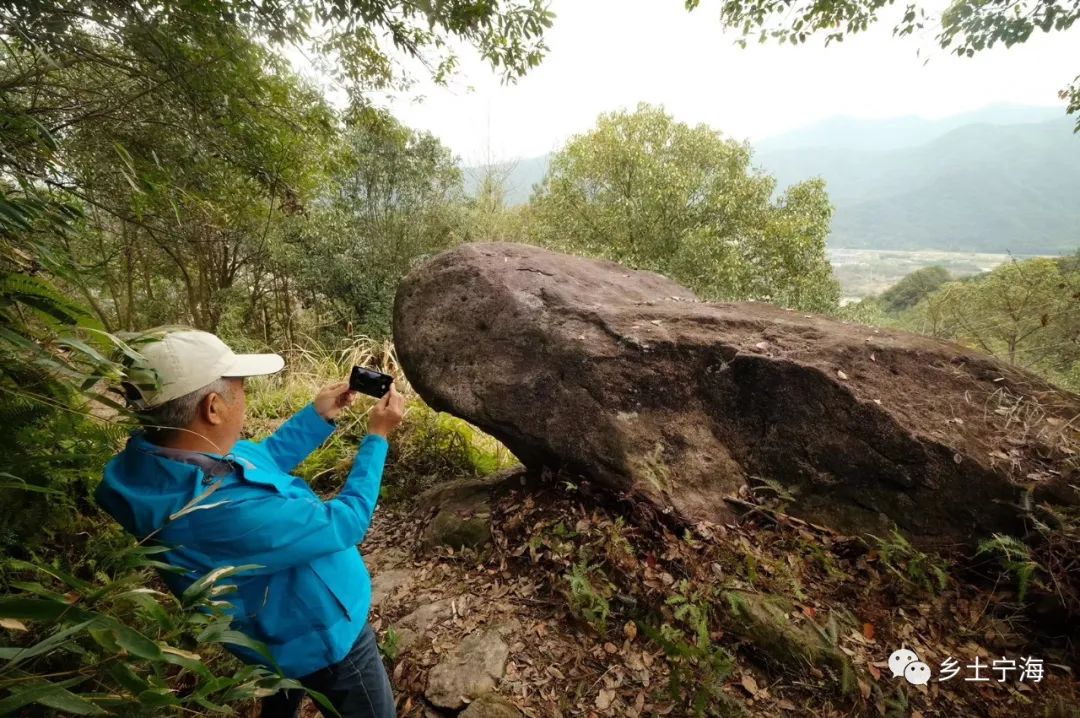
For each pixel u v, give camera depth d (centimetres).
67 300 107
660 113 1254
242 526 114
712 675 194
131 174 244
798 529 242
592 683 206
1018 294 869
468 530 301
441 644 232
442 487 367
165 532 112
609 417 277
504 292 325
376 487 144
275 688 100
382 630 247
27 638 111
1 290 106
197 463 116
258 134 343
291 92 370
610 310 320
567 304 318
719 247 1059
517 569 269
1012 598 210
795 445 262
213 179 344
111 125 264
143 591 90
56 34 218
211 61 276
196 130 303
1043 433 243
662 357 288
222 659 178
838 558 234
